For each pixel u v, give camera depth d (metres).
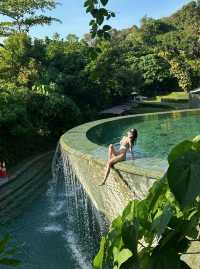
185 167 1.45
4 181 20.61
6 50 38.47
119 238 1.73
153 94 62.50
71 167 13.69
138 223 1.67
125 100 52.41
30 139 28.92
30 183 21.30
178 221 1.60
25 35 39.50
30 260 12.99
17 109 26.05
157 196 1.69
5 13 42.69
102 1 3.62
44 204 18.61
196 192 1.41
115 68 46.47
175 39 72.56
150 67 61.88
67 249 13.66
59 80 36.03
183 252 1.59
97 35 3.83
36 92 31.14
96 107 40.28
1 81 35.03
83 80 37.69
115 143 17.22
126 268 1.62
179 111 25.00
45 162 26.05
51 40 43.72
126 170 9.39
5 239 2.20
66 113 31.25
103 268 1.83
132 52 66.50
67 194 15.45
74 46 40.84
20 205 18.50
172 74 61.31
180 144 1.58
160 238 1.61
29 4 42.56
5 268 11.43
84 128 17.58
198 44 68.38
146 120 23.17
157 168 8.95
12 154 25.83
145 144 16.62
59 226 15.81
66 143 14.02
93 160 11.16
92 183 11.73
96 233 12.59
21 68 38.00
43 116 30.59
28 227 15.89
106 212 11.41
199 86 57.69
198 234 1.76
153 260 1.57
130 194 9.65
